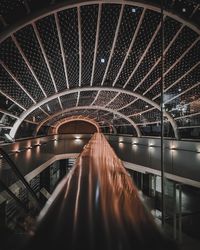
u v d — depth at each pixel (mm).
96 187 4414
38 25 14609
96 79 24375
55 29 15328
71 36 16531
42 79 20953
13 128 25438
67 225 2736
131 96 29188
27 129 34875
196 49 17625
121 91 25969
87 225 2734
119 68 21969
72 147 45781
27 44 15797
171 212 24594
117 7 14656
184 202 24672
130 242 2404
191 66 19688
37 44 16125
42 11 13094
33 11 13039
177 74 21453
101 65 21297
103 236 2508
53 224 2762
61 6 13258
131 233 2580
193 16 14539
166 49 17938
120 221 2869
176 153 22062
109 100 32625
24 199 16469
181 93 23859
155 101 26734
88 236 2496
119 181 4957
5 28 13086
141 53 19281
